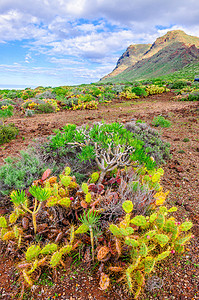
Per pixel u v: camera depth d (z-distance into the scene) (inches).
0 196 114.7
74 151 154.0
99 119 361.7
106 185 122.6
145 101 628.4
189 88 769.6
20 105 553.9
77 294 71.1
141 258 74.1
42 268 79.5
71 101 542.9
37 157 141.2
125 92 746.8
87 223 74.7
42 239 88.0
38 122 355.3
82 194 97.3
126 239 70.9
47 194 76.5
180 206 119.9
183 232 100.3
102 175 116.9
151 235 73.5
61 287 73.5
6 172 123.3
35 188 74.9
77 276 77.1
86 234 90.8
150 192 102.2
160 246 84.3
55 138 145.3
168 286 74.1
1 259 85.4
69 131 133.3
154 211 98.3
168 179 151.1
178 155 197.2
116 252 78.2
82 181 131.1
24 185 112.7
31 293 71.9
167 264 82.9
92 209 85.1
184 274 78.5
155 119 315.6
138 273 69.8
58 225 91.5
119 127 140.3
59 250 74.4
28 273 70.1
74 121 349.4
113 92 797.2
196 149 210.8
